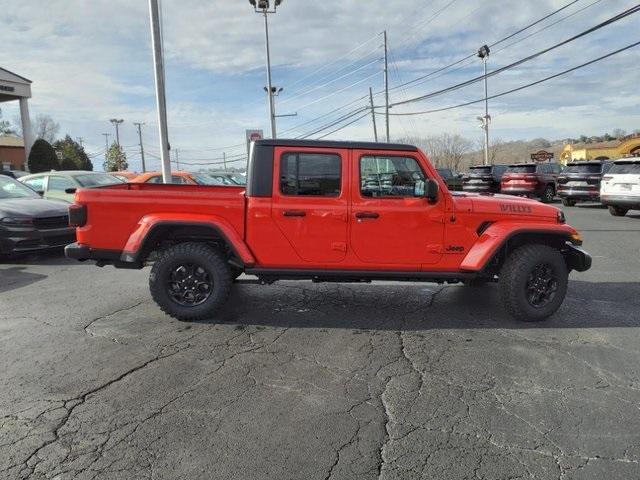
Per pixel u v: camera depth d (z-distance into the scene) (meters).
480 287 7.00
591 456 2.96
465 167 79.69
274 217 5.25
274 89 35.03
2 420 3.34
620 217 15.83
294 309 5.90
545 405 3.58
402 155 5.32
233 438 3.14
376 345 4.75
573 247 5.63
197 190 6.58
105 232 5.30
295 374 4.10
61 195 11.75
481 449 3.03
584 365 4.28
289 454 2.98
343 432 3.22
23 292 6.76
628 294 6.62
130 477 2.75
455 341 4.86
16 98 39.59
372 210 5.26
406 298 6.42
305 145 5.27
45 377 4.02
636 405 3.58
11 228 8.52
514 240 5.52
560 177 20.58
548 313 5.39
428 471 2.82
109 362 4.32
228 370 4.16
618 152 39.41
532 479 2.75
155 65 12.09
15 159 50.03
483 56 36.62
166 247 5.53
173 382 3.94
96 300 6.31
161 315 5.65
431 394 3.75
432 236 5.32
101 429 3.24
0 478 2.73
